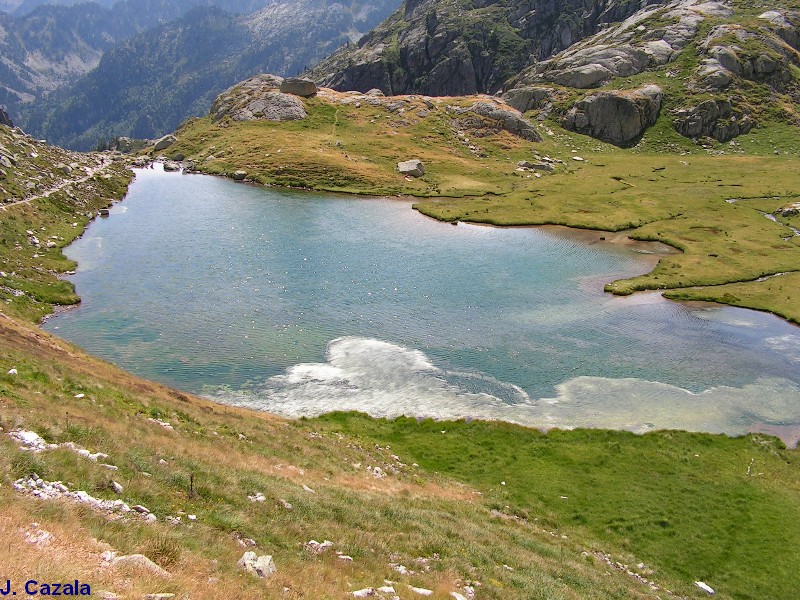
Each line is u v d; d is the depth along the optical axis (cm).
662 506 3675
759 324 6544
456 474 3897
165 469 2206
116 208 9875
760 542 3388
